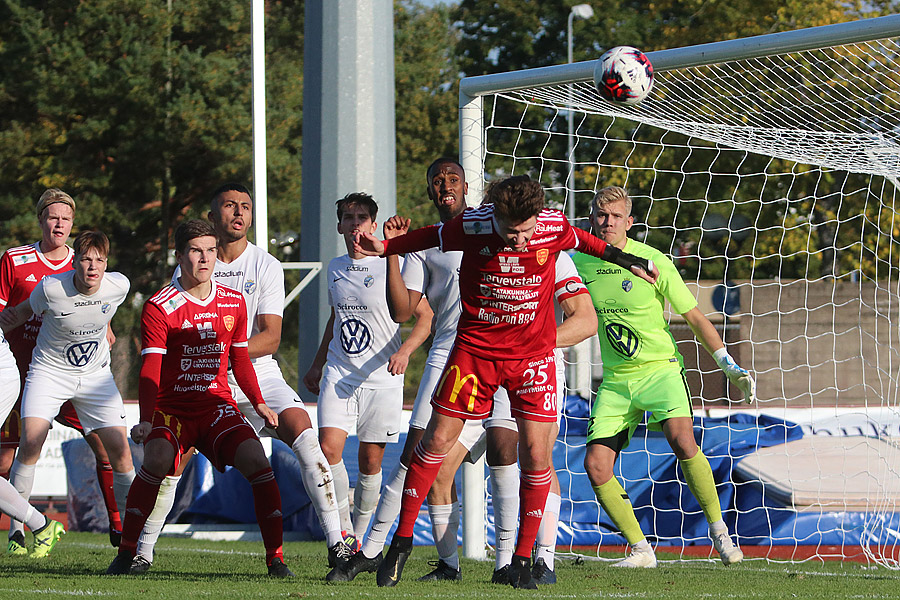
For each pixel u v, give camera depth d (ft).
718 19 297.74
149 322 61.00
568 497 100.58
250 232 381.19
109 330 80.53
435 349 67.05
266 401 68.49
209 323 61.93
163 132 358.23
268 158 366.84
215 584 57.82
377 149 134.41
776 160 271.28
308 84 136.26
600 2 374.63
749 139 102.83
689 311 78.48
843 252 270.26
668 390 78.33
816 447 107.76
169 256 382.83
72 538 104.83
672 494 100.89
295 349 429.38
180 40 382.83
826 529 96.12
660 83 104.37
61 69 354.33
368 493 75.92
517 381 56.65
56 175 354.33
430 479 57.82
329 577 60.59
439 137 459.32
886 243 265.54
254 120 115.55
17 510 72.59
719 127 102.99
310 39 136.26
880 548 95.30
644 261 56.44
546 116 300.61
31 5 363.15
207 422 62.95
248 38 388.78
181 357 62.13
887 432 122.52
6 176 357.41
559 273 62.80
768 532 96.89
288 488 109.60
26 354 82.69
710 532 79.66
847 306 211.00
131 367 376.07
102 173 361.51
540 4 393.29
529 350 55.98
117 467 79.20
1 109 362.53
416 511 57.93
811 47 82.12
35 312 75.51
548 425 57.47
